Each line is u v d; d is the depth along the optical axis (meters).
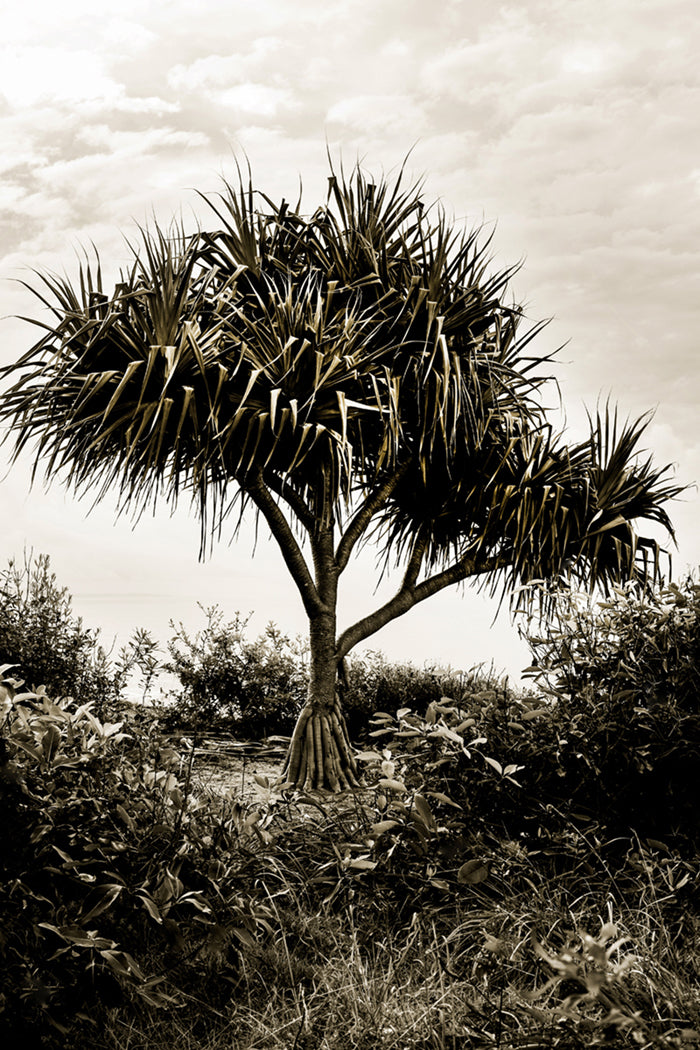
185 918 2.70
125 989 2.37
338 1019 2.27
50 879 2.41
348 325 5.46
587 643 3.44
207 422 4.96
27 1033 2.19
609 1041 1.76
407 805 3.10
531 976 2.40
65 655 6.24
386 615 6.15
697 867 2.84
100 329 4.93
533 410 6.76
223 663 7.32
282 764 5.92
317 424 5.26
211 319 5.45
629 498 6.57
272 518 5.69
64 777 2.63
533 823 3.21
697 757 3.13
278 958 2.62
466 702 3.63
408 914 2.91
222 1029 2.35
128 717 3.39
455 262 6.05
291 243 6.17
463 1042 2.09
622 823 3.18
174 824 2.75
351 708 7.11
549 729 3.30
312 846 3.24
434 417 5.58
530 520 6.17
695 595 3.46
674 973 2.20
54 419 5.27
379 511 6.47
